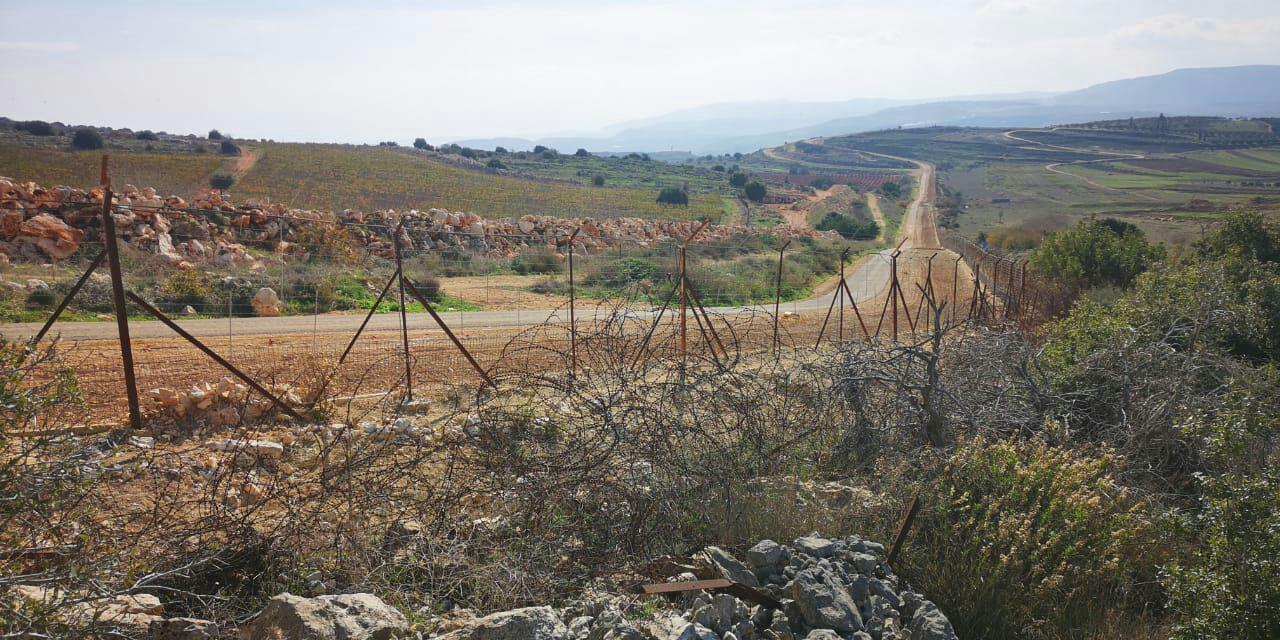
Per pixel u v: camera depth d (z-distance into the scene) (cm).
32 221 2077
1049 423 891
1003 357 1037
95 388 1037
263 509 679
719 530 645
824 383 959
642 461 660
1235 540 592
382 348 1463
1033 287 2277
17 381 498
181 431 890
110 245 862
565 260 3091
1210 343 1256
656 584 534
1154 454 922
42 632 393
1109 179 13575
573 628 464
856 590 534
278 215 2744
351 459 659
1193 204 8806
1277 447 818
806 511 693
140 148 7406
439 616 495
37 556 480
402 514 604
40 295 1675
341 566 564
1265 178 12812
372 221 3011
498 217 6350
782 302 2802
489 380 764
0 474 456
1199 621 558
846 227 7275
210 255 2395
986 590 584
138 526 607
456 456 678
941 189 13925
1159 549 671
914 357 964
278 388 1008
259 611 493
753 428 791
